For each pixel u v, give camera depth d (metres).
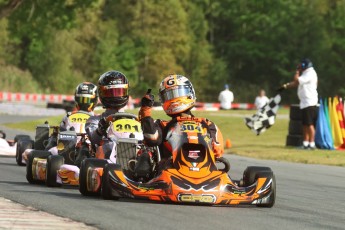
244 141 74.69
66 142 33.66
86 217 22.19
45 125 41.09
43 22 127.00
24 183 33.38
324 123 63.09
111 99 31.94
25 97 169.25
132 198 25.45
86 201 25.91
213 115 99.31
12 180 34.72
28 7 123.50
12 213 22.23
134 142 28.86
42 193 28.53
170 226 21.00
